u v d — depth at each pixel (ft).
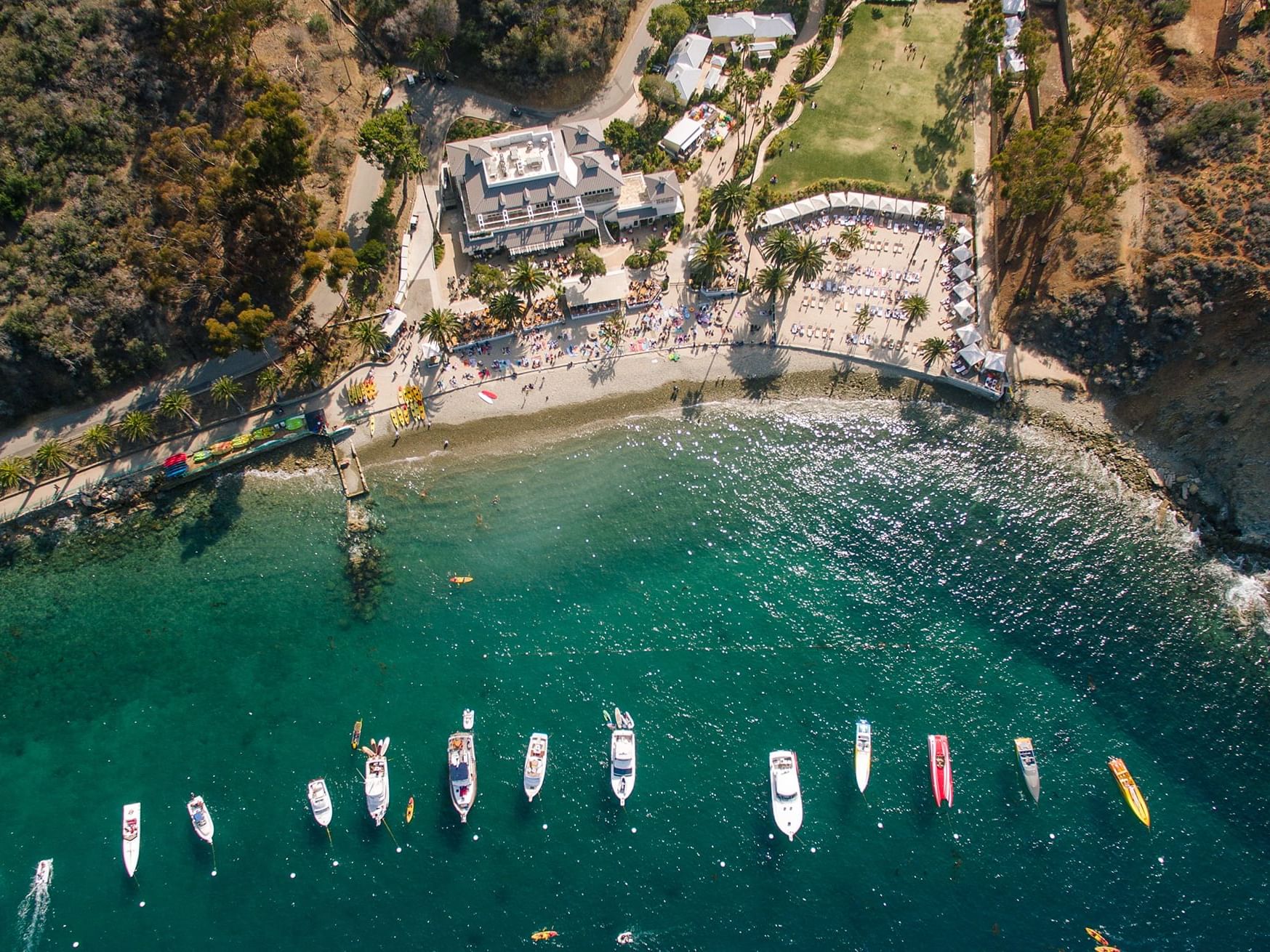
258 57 373.61
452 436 357.20
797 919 296.30
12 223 341.41
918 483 353.31
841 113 401.08
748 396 364.99
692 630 333.83
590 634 333.62
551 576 341.00
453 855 304.91
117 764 317.83
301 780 314.35
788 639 331.36
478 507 349.20
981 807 306.76
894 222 381.81
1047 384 360.48
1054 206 368.68
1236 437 335.47
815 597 337.93
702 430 361.10
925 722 318.24
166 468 342.23
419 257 375.25
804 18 417.08
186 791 313.32
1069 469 352.49
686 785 311.88
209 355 359.05
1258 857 298.56
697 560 344.08
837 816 306.96
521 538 345.51
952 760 312.71
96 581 339.57
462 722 320.70
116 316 341.82
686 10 406.62
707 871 302.25
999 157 361.10
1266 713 315.58
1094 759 312.09
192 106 361.30
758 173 390.83
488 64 389.80
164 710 325.21
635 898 299.58
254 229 350.84
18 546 340.18
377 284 370.12
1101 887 296.92
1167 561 336.90
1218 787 306.55
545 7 383.04
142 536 344.08
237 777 315.37
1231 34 370.32
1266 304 324.60
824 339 367.45
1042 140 353.10
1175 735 313.94
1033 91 394.32
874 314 369.30
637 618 336.08
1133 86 371.97
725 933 295.28
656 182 373.40
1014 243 374.22
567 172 371.56
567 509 350.02
